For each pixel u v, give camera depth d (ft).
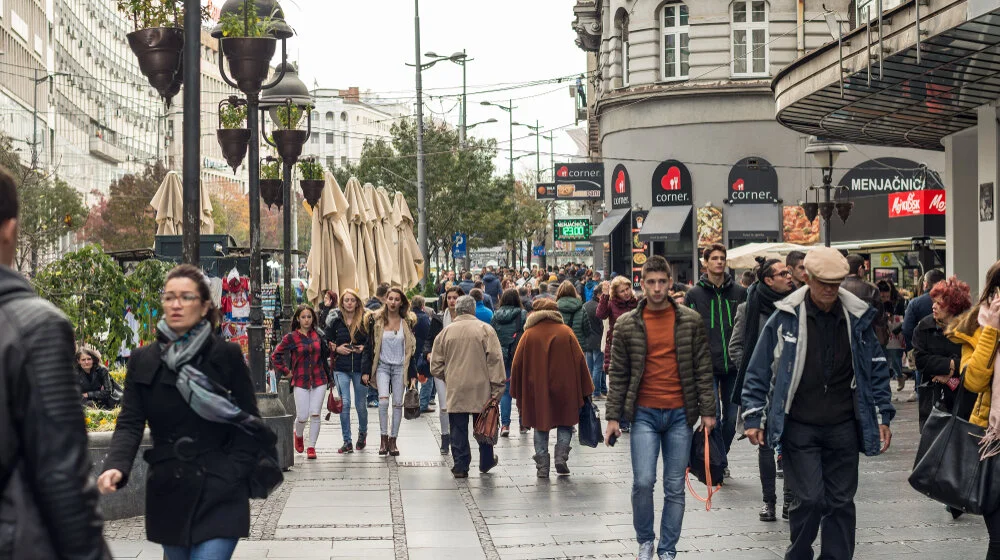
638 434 33.35
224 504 21.80
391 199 235.81
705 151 177.58
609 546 37.01
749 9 176.55
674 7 181.16
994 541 29.30
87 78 410.72
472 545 37.45
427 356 76.54
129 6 44.27
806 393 28.99
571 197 197.26
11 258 14.23
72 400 13.55
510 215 272.31
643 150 183.32
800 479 28.94
